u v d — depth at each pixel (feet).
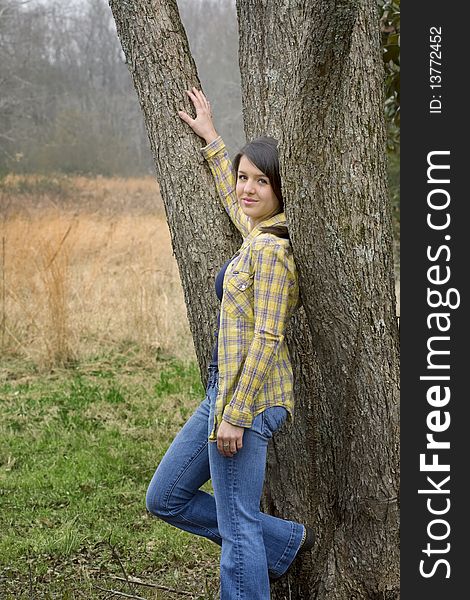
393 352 9.31
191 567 13.21
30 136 72.84
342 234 8.64
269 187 8.87
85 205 54.80
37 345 26.58
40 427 20.47
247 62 10.23
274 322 8.44
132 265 32.60
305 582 10.18
